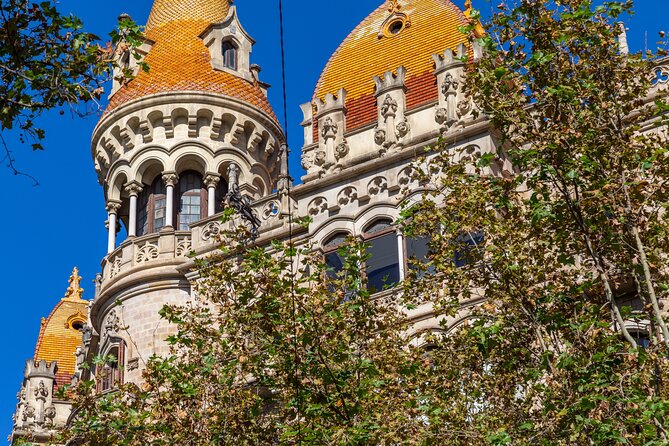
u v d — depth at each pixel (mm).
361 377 29766
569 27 29094
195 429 31219
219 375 31578
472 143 39875
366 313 30547
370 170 41250
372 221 40500
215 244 45094
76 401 32344
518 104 28781
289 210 40469
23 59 24891
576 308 28359
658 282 28188
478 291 37094
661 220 30203
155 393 34094
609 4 29188
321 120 43500
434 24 45188
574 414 26047
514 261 28953
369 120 43594
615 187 27703
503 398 28781
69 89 24688
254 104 50906
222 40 52188
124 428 32188
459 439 28047
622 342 29484
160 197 49188
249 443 30453
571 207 27828
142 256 46281
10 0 24797
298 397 28672
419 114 42125
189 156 49125
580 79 28875
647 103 37031
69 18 24922
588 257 30828
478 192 29703
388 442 27672
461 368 29594
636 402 25141
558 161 28125
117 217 49844
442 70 42094
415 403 28109
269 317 30781
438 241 29875
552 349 30484
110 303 46531
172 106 49469
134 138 49562
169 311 32531
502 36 29562
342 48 46594
